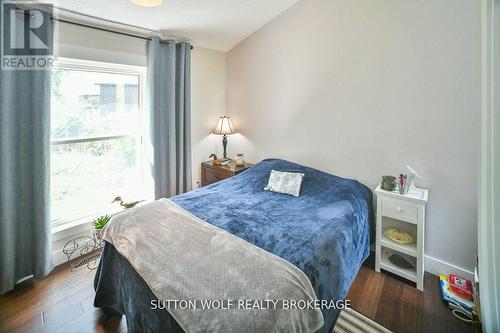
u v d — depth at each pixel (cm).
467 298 186
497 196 141
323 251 150
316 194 239
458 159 203
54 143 236
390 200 213
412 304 190
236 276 120
